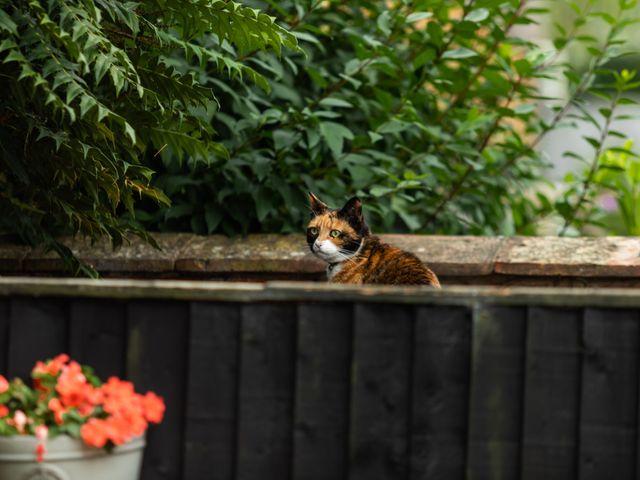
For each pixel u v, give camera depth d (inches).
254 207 299.3
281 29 236.2
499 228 370.3
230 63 248.1
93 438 146.6
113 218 255.9
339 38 337.1
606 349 157.8
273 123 307.4
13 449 146.6
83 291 163.9
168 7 239.8
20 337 166.2
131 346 164.7
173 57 295.0
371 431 160.9
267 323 162.9
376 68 308.5
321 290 160.6
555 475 159.2
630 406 157.6
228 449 163.8
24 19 211.2
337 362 161.8
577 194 364.5
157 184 293.9
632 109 722.2
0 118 232.5
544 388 159.0
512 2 312.0
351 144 321.1
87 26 206.7
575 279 263.4
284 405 163.0
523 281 267.4
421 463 160.6
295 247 284.7
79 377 152.1
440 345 160.6
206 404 163.6
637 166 358.6
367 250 273.7
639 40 735.1
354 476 160.7
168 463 165.2
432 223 344.8
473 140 352.8
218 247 285.4
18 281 164.7
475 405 159.8
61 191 244.7
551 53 324.2
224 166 292.5
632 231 360.2
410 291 159.6
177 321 164.7
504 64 317.7
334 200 310.8
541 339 158.9
